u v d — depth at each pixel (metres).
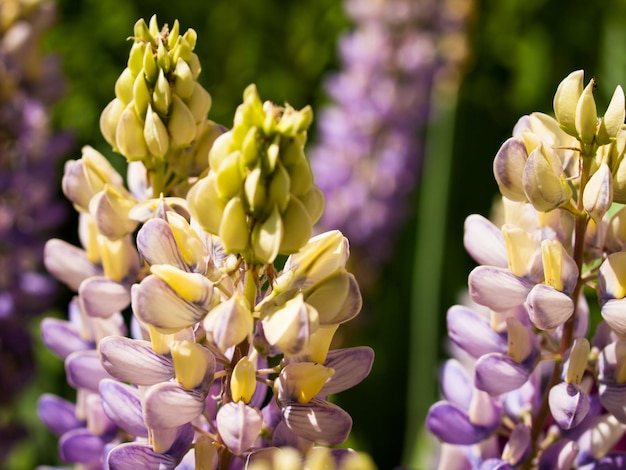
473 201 0.84
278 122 0.39
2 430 0.70
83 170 0.45
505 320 0.45
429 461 0.61
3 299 0.71
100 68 0.98
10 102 0.72
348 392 0.75
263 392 0.43
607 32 0.83
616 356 0.44
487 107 0.92
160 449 0.42
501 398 0.46
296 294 0.40
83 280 0.47
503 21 1.00
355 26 1.09
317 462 0.40
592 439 0.45
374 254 0.97
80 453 0.46
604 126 0.42
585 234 0.44
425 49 1.00
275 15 1.04
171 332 0.41
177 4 0.99
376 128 1.01
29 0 0.73
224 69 1.02
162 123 0.44
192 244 0.41
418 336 0.68
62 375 0.81
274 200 0.39
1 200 0.74
